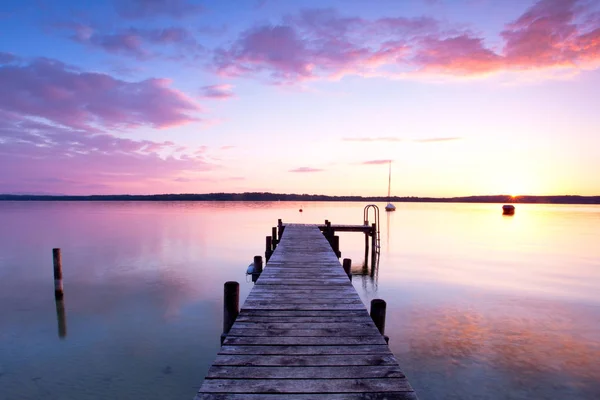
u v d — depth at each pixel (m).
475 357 8.05
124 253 21.27
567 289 13.74
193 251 22.20
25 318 10.34
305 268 8.78
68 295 12.56
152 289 13.34
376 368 3.80
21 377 7.25
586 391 6.79
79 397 6.59
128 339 8.95
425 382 7.07
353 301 6.14
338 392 3.35
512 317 10.58
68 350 8.37
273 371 3.71
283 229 18.36
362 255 21.91
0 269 16.73
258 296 6.43
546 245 26.12
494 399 6.54
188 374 7.36
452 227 42.00
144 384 7.00
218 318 10.36
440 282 14.84
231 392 3.33
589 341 8.91
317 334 4.70
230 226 40.28
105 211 86.38
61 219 53.09
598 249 24.16
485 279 15.38
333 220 50.03
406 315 10.70
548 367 7.64
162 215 65.19
